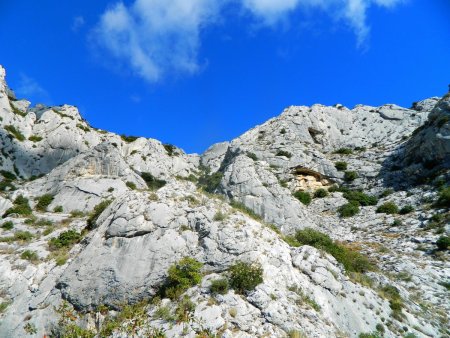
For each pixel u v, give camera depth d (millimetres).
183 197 29109
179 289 23531
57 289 26281
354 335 23703
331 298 25375
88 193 46719
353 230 52219
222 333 20250
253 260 24797
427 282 34531
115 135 97688
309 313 22750
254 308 21906
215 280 23281
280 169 71750
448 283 34188
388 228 50312
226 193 55031
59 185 48781
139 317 21406
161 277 24516
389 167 70062
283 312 21953
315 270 26656
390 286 30000
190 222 27328
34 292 27312
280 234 32438
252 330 20547
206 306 21703
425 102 94125
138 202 28375
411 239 44312
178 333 20375
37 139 88438
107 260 25766
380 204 60562
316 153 75812
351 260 33438
